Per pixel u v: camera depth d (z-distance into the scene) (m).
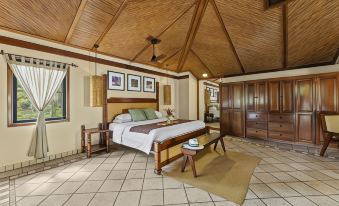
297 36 3.58
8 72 2.85
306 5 2.86
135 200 2.03
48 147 3.32
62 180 2.53
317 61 4.23
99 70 4.27
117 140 3.71
